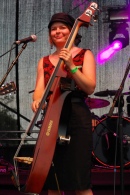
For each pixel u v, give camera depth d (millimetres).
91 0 6922
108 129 4934
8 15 7113
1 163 5137
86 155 2467
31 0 7098
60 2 7023
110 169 4824
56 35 2609
